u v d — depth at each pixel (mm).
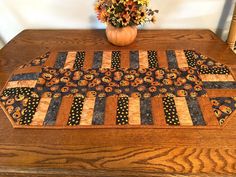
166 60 1143
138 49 1228
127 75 1062
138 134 832
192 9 1338
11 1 1347
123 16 1080
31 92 990
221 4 1308
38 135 843
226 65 1104
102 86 1011
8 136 843
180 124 853
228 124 848
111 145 804
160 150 785
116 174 732
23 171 749
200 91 970
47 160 771
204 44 1258
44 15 1404
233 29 1243
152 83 1016
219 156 763
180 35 1339
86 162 761
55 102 947
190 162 751
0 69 1134
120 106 921
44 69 1111
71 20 1421
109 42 1288
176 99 939
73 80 1046
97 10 1145
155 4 1324
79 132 846
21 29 1483
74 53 1216
